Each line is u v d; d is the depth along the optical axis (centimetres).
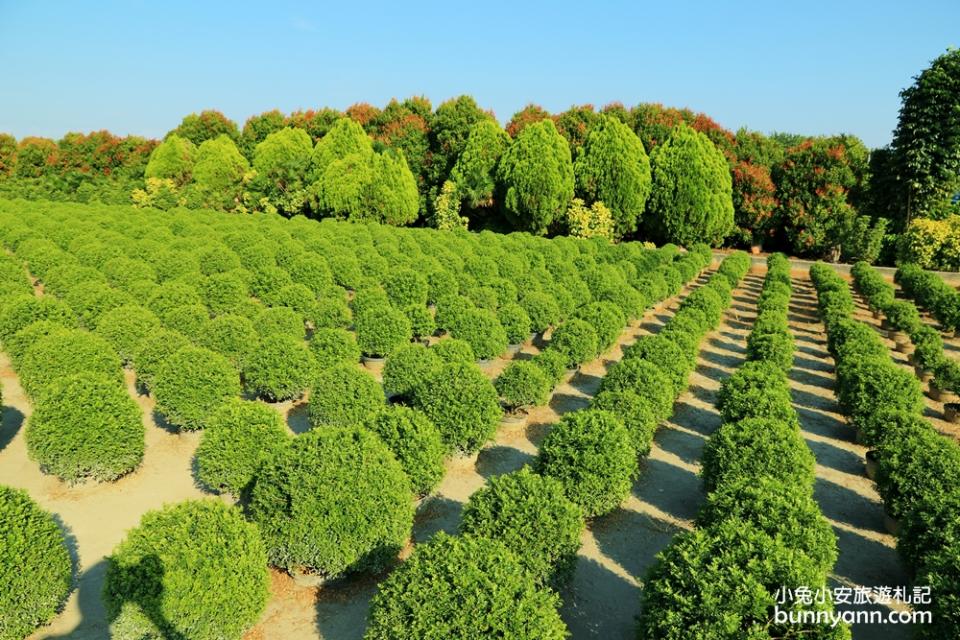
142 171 5184
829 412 1391
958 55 3250
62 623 639
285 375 1088
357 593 708
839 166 3547
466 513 675
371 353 1416
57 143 5816
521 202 3641
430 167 4484
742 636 493
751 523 618
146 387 1220
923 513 719
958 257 3086
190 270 1862
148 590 527
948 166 3319
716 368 1705
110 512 845
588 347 1423
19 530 579
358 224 3312
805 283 3052
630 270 2545
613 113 4175
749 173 3712
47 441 827
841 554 851
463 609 488
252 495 723
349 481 671
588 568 790
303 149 4378
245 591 568
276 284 1772
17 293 1455
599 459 798
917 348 1561
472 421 937
